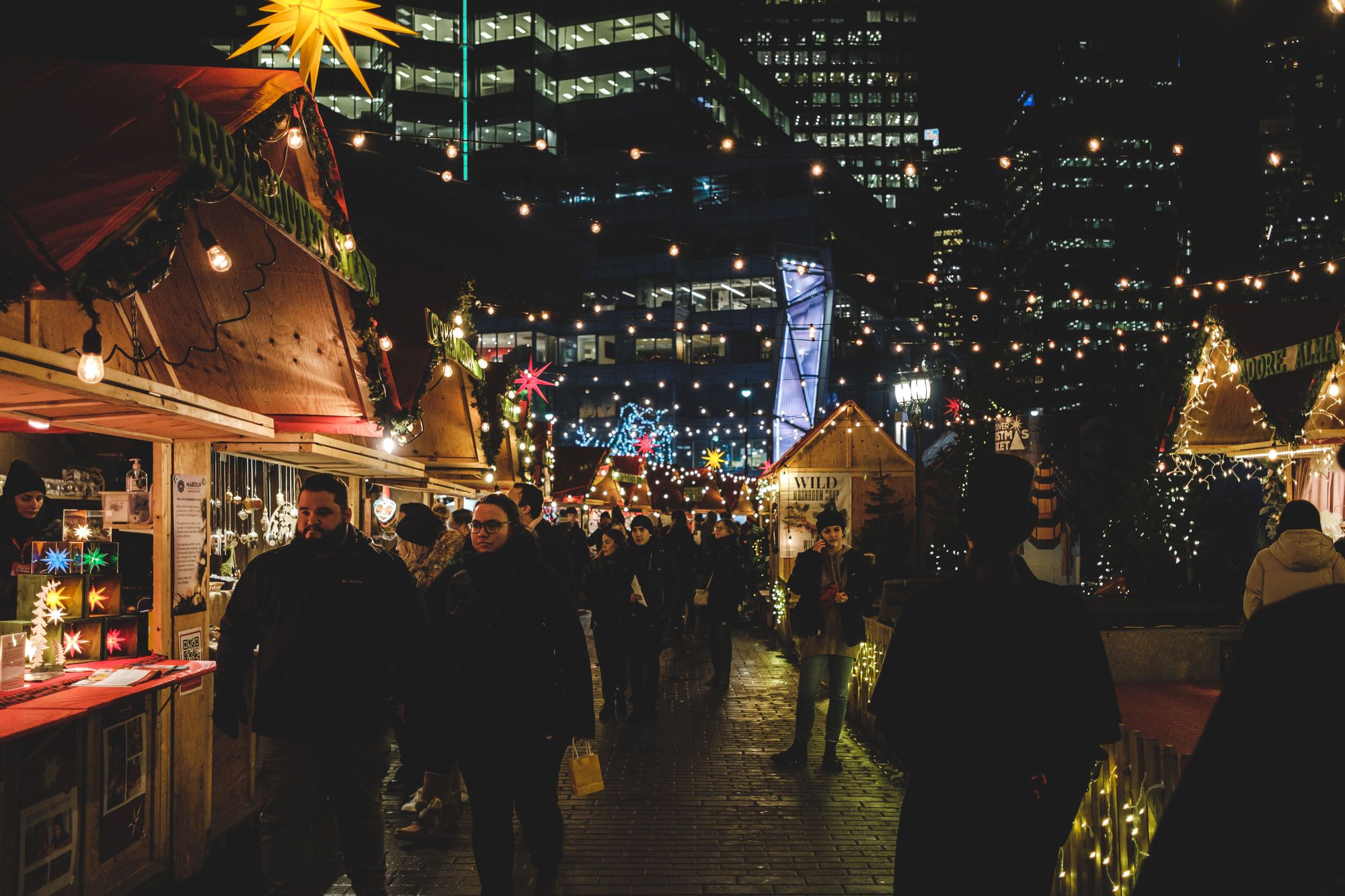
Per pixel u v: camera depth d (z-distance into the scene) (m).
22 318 4.47
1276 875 1.08
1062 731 2.91
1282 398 9.62
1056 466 15.29
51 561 5.54
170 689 5.46
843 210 73.50
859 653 9.89
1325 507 11.64
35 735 4.27
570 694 4.93
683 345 67.00
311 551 4.57
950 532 19.50
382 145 36.91
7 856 4.07
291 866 4.45
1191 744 7.75
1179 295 18.84
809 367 43.03
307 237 5.11
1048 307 154.12
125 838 5.02
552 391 67.12
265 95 4.46
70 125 4.10
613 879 5.53
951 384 33.00
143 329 5.71
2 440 7.96
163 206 3.83
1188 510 16.56
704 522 22.56
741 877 5.55
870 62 148.00
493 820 4.75
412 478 10.07
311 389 7.04
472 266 36.75
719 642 12.41
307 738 4.46
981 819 2.87
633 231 67.81
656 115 68.44
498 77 68.31
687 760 8.45
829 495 20.14
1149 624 11.41
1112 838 4.20
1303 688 1.08
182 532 6.00
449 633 4.89
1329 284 17.53
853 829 6.47
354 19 3.46
